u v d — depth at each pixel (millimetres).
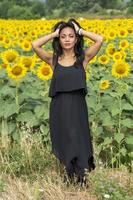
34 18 48188
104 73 9852
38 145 7266
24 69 7457
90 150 6277
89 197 6070
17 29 19656
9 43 12914
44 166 6902
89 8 79062
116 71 7340
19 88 8281
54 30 6355
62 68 6199
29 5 68125
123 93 7492
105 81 7844
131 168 6879
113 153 7211
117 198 5723
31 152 7086
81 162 6133
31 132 7574
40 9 60938
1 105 8023
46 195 6055
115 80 8383
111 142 7191
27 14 48188
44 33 16547
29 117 7695
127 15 52219
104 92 7922
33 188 6180
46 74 7516
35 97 7926
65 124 6164
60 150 6238
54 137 6289
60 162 6695
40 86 8250
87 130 6285
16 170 6770
